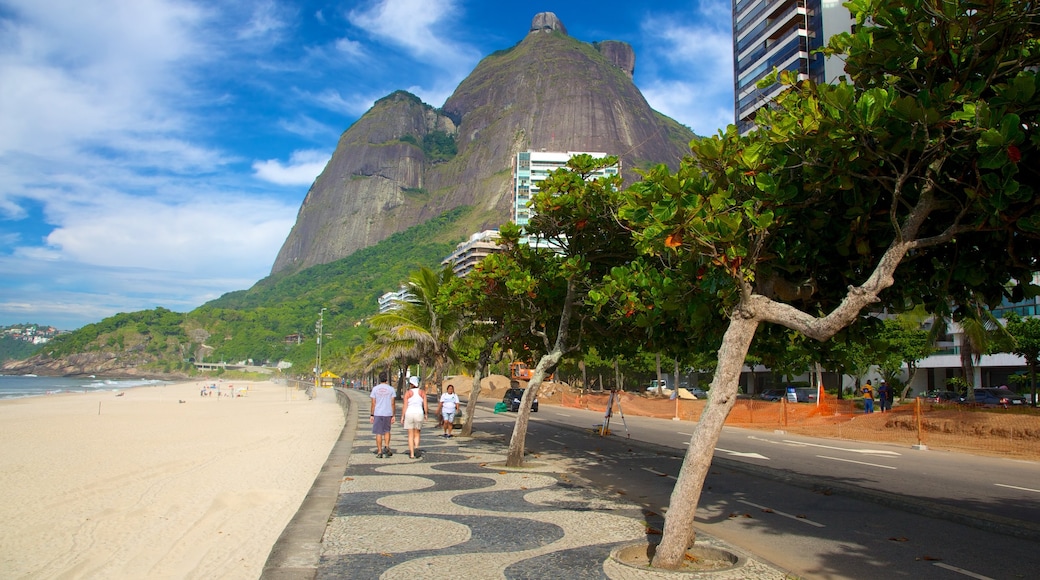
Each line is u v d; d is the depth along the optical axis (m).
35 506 10.27
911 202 7.38
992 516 8.59
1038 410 24.12
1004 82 6.58
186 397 69.31
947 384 48.31
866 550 7.20
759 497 10.55
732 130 8.25
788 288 7.89
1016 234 6.87
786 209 7.49
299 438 21.64
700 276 7.64
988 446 19.33
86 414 37.25
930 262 7.88
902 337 38.38
